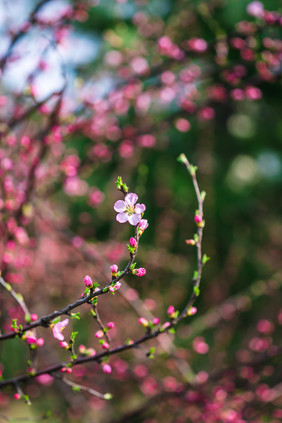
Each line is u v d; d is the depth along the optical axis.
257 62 1.35
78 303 0.81
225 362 2.04
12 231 1.14
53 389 1.90
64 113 1.28
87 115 1.36
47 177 1.33
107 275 1.50
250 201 2.59
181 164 2.47
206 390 1.51
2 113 1.30
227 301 2.19
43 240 2.07
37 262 1.94
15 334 0.85
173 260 2.43
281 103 2.45
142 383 1.59
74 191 1.48
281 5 1.84
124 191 0.80
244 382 1.49
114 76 1.55
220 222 2.54
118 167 2.23
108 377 1.73
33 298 1.75
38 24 1.18
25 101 1.21
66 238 1.56
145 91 1.45
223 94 1.43
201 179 2.52
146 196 2.42
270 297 2.40
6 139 1.15
